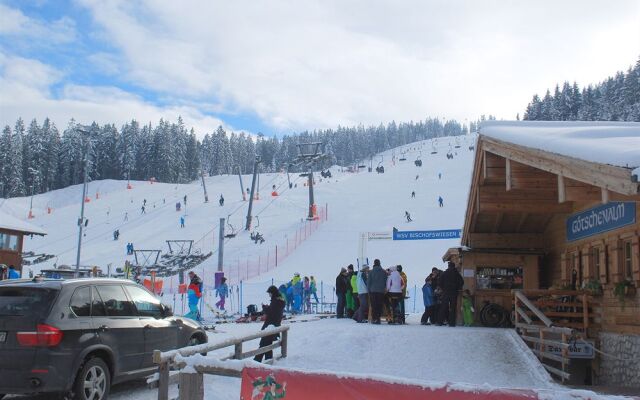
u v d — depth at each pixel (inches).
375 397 162.1
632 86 4729.3
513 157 510.6
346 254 2049.7
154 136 6245.1
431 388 156.3
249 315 944.3
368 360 532.7
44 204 5073.8
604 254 592.4
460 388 153.4
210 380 406.3
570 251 703.7
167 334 406.6
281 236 2432.3
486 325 761.6
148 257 2258.9
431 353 551.5
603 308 596.4
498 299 790.5
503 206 698.8
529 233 819.4
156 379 247.6
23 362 312.2
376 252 2039.9
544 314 623.5
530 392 147.9
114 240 2719.0
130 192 4682.6
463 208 2755.9
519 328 626.5
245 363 186.5
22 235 1081.4
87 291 353.7
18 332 316.5
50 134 5964.6
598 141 373.4
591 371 616.4
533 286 797.2
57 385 315.9
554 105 5900.6
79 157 6087.6
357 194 3538.4
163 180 6053.2
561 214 743.1
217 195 4097.0
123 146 6505.9
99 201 4313.5
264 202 3346.5
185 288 1270.9
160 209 3553.2
